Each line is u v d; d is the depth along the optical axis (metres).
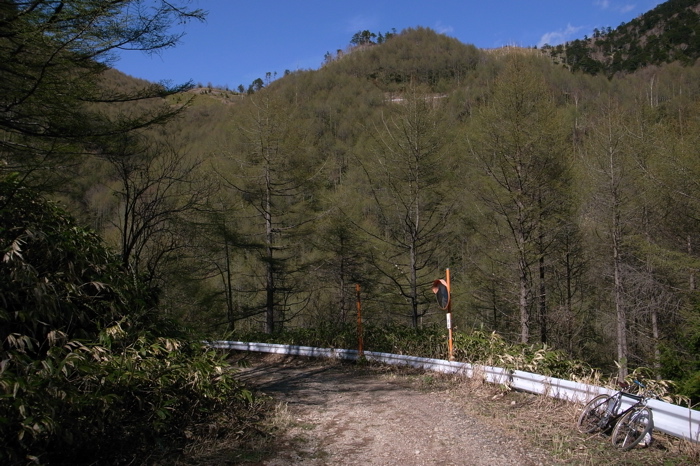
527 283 15.85
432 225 17.55
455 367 9.31
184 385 6.29
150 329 7.30
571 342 18.77
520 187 14.52
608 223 17.61
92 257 7.40
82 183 8.87
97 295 6.79
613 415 5.55
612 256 18.48
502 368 8.09
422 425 6.36
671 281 16.84
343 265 22.14
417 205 16.61
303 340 15.80
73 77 5.73
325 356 13.28
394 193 16.72
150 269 12.52
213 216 15.69
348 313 24.09
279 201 21.03
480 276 18.17
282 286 22.70
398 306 22.69
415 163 16.28
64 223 7.55
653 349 16.78
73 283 6.55
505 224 15.80
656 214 16.39
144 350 6.26
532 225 14.77
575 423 6.01
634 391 5.69
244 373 12.12
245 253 21.09
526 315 15.23
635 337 18.72
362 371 11.24
